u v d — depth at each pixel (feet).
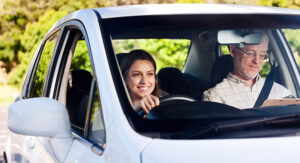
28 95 13.44
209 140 7.36
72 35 10.93
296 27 10.57
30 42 54.75
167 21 9.82
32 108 8.16
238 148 7.14
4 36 61.05
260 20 10.52
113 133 7.52
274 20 10.57
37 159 10.37
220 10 10.61
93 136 8.30
